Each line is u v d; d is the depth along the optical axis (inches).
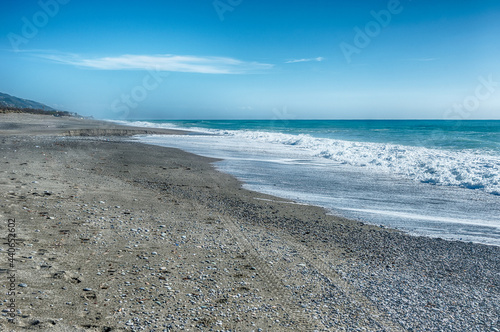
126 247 226.7
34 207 281.7
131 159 637.9
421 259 246.7
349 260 241.0
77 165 519.2
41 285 162.9
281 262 228.7
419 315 170.1
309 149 950.4
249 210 358.3
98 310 148.9
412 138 1456.7
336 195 438.9
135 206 330.6
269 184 494.9
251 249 248.4
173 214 319.6
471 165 601.9
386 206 392.5
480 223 335.3
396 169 621.9
